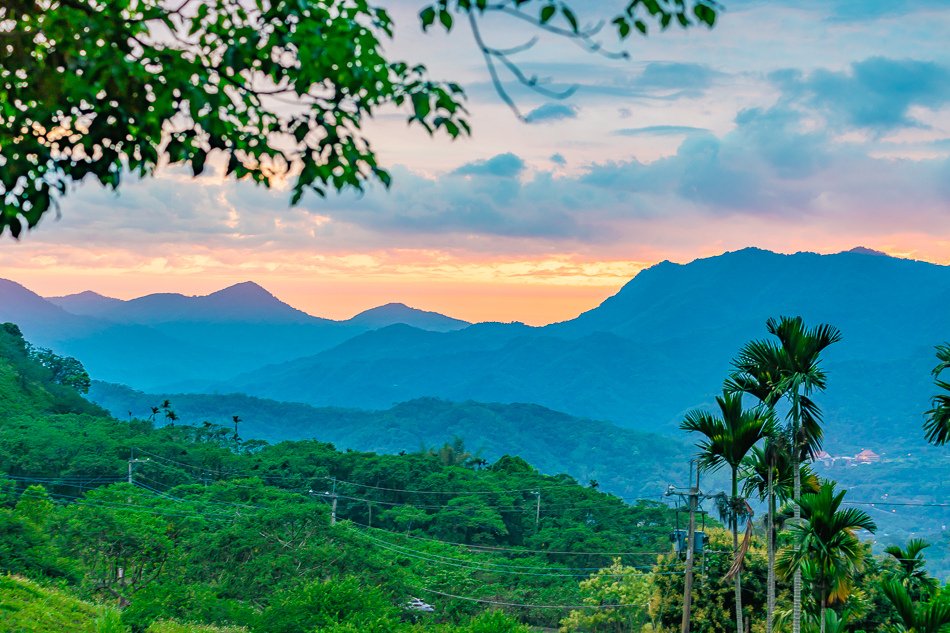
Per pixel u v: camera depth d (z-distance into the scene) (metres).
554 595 88.62
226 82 8.60
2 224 8.45
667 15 8.27
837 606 37.06
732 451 37.88
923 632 32.16
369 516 131.25
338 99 8.48
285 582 72.44
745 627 50.34
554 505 137.62
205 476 142.50
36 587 51.12
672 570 52.03
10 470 128.62
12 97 8.34
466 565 94.25
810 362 35.50
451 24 7.97
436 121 8.27
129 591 65.62
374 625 46.81
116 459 134.00
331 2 8.46
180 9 8.52
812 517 34.50
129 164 8.62
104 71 8.05
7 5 8.07
